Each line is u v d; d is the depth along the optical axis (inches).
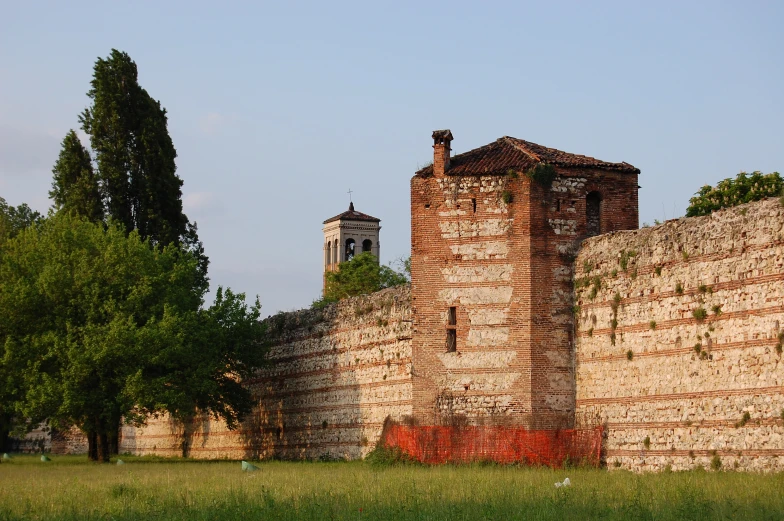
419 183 2386.8
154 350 2765.7
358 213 6437.0
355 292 5172.2
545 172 2308.1
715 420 1883.6
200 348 2935.5
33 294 2832.2
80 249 2957.7
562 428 2251.5
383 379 2655.0
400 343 2598.4
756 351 1806.1
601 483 1624.0
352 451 2755.9
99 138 3540.8
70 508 1416.1
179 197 3631.9
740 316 1843.0
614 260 2165.4
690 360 1947.6
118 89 3548.2
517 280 2300.7
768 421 1775.3
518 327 2289.6
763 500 1326.3
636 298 2091.5
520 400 2269.9
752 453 1802.4
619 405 2121.1
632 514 1230.9
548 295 2288.4
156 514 1322.6
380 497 1440.7
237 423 3341.5
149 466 2625.5
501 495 1432.1
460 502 1370.6
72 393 2711.6
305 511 1304.1
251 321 3122.5
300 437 3002.0
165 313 2810.0
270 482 1758.1
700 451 1910.7
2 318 2854.3
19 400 2920.8
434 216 2370.8
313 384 2950.3
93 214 3472.0
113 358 2741.1
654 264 2047.2
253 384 3272.6
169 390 2797.7
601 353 2185.0
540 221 2305.6
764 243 1801.2
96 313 2847.0
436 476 1840.6
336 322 2866.6
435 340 2347.4
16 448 4589.1
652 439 2027.6
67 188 3548.2
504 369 2290.8
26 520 1311.5
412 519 1235.9
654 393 2028.8
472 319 2325.3
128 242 2974.9
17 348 2810.0
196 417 3592.5
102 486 1785.2
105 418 2815.0
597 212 2358.5
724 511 1232.2
